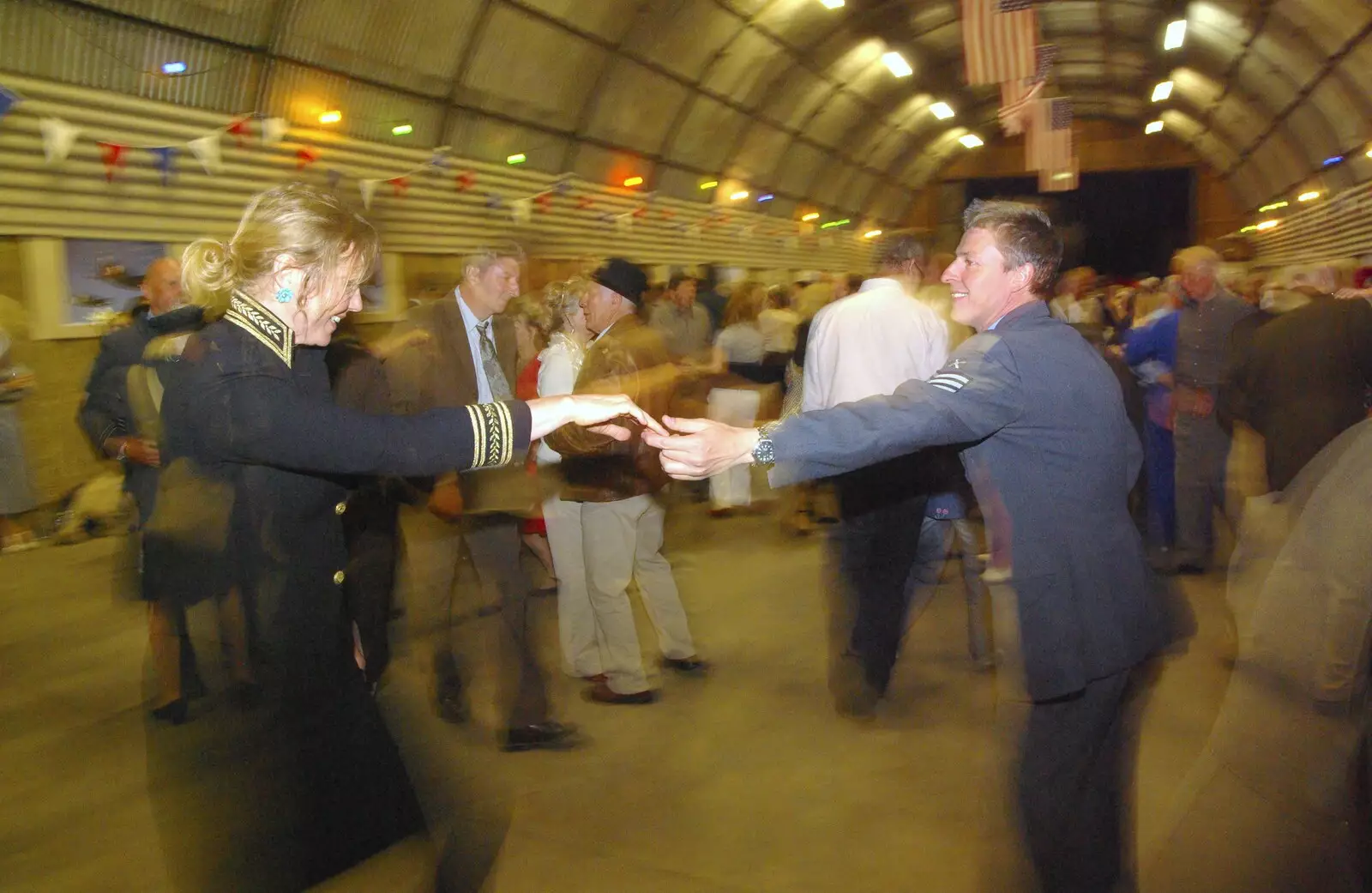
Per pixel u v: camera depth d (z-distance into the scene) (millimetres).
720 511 9242
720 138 22172
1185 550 6871
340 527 2348
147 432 4457
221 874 2240
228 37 10656
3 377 8469
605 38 16281
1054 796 2562
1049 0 21969
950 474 4695
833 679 4777
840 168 29531
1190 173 34562
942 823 3768
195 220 10641
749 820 3816
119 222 9836
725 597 6789
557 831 3752
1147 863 2887
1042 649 2494
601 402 2439
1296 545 2670
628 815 3869
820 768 4242
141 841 3734
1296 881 2605
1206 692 4828
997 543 2559
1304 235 26219
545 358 4766
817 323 4773
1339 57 19516
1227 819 2822
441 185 14477
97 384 4723
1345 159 22031
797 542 8258
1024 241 2639
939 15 22281
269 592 2201
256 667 2213
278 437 2092
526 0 14039
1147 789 3875
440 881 2537
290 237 2137
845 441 2512
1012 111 21750
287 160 11844
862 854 3562
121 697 5168
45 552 8383
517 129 15953
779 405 9562
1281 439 5500
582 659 5098
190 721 2236
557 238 17141
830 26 20859
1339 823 2586
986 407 2469
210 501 2172
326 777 2301
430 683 4566
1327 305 5414
